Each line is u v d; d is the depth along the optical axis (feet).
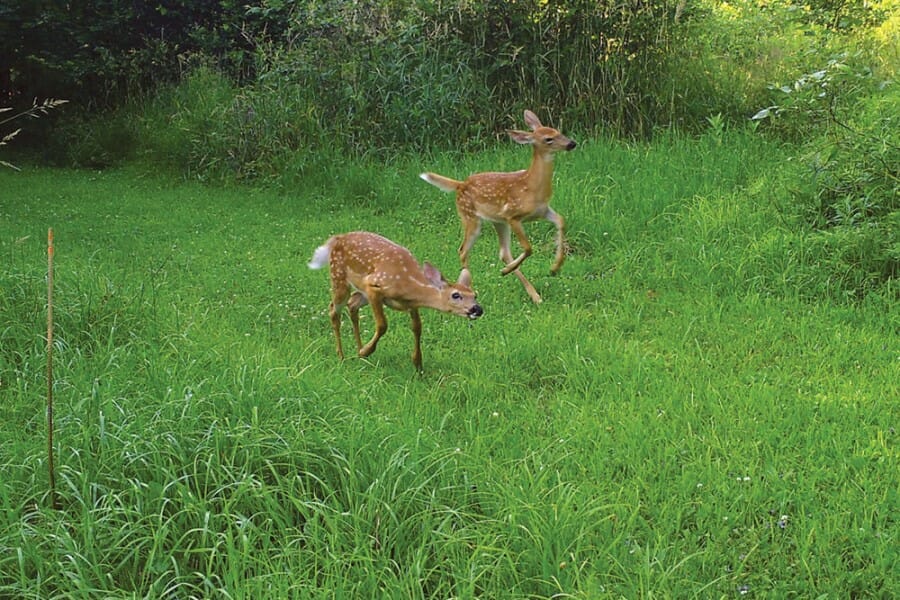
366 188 39.45
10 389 18.81
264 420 16.33
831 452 17.10
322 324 25.30
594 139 38.70
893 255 25.27
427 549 13.84
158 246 33.68
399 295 21.36
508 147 40.24
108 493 14.43
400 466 15.07
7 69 54.13
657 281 27.43
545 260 30.32
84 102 54.75
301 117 43.19
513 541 13.98
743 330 23.50
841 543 14.40
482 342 23.58
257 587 12.46
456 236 33.86
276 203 39.96
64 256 31.14
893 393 19.63
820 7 41.78
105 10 53.67
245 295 27.84
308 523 13.82
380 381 20.66
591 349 22.56
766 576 13.69
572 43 41.19
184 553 13.64
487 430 18.51
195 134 46.91
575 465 16.97
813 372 21.07
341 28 43.86
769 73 41.09
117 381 18.39
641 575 13.25
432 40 43.42
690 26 41.68
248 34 53.31
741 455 17.10
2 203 40.73
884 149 26.94
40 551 13.32
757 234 28.40
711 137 36.22
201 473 14.94
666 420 18.67
